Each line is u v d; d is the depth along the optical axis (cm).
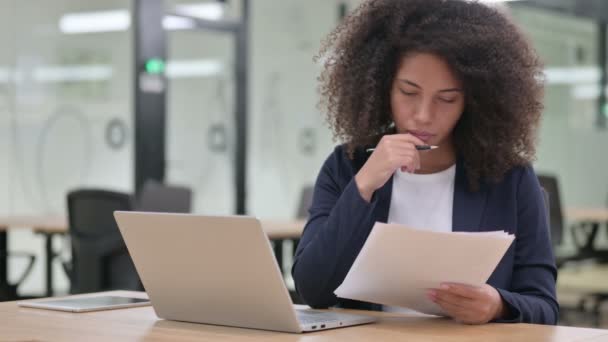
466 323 189
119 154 755
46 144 714
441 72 210
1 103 687
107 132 748
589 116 986
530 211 221
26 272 592
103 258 518
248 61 841
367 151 234
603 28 982
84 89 734
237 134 836
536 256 217
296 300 440
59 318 197
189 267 183
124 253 515
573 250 912
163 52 756
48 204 717
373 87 231
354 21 240
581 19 979
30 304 216
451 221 223
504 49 218
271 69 871
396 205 228
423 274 182
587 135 986
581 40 980
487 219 221
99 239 517
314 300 216
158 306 194
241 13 834
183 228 180
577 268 923
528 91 225
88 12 736
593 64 986
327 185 234
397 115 218
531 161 228
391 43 224
